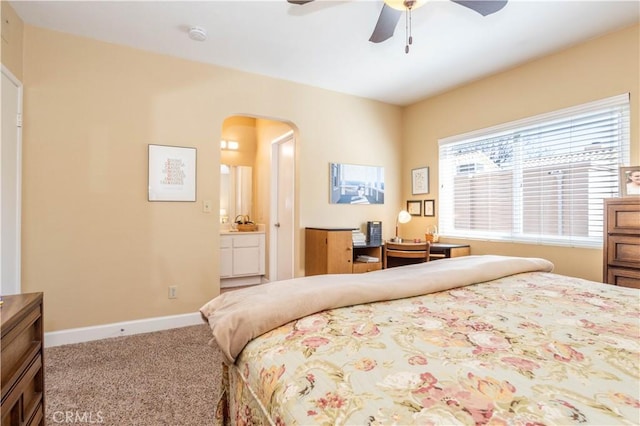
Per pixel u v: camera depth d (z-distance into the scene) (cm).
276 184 455
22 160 236
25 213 237
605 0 210
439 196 381
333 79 340
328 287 124
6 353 101
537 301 132
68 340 250
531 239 299
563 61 275
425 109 399
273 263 456
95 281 261
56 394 180
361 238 363
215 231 307
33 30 240
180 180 291
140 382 194
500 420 58
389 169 417
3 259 212
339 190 377
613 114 248
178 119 291
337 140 376
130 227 272
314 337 96
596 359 82
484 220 338
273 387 79
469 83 348
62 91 249
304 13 226
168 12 225
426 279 146
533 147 298
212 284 305
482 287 154
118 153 268
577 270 267
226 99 311
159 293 284
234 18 232
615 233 215
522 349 87
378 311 117
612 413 60
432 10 221
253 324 104
